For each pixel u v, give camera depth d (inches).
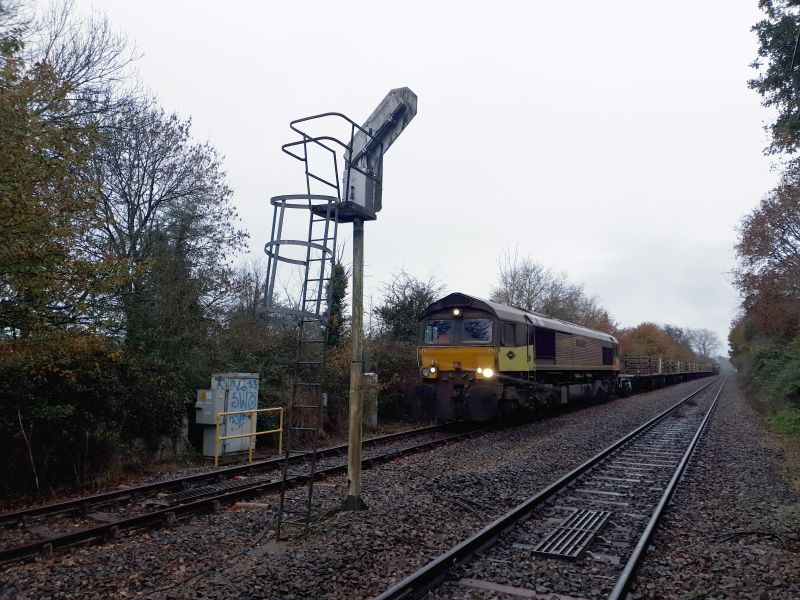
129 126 657.0
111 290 418.0
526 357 747.4
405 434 664.4
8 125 320.5
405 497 355.9
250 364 661.3
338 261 809.5
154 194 681.6
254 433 522.0
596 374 1133.1
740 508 346.6
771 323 1015.6
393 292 921.5
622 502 362.0
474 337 696.4
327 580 219.8
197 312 637.3
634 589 219.9
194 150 696.4
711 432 736.3
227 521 313.0
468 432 681.6
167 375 541.6
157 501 358.3
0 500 378.9
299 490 391.2
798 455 567.5
